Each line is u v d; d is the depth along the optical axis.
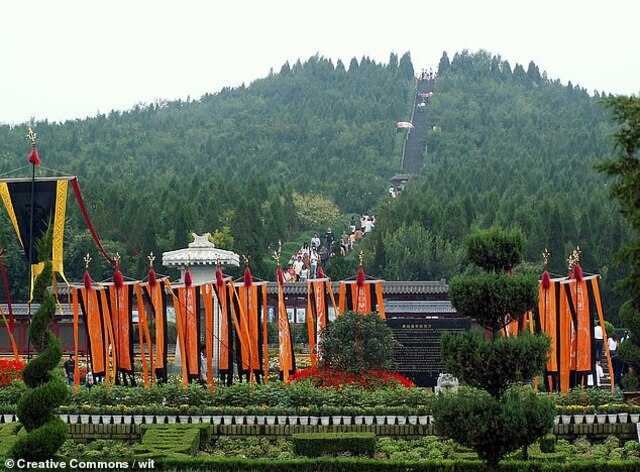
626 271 111.50
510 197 174.50
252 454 49.72
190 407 53.12
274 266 142.75
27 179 53.34
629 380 59.09
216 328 79.88
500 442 40.66
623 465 43.31
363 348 61.25
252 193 197.25
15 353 59.25
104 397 56.00
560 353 56.28
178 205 155.75
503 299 40.78
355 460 44.44
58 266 53.50
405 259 136.50
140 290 59.34
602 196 166.25
